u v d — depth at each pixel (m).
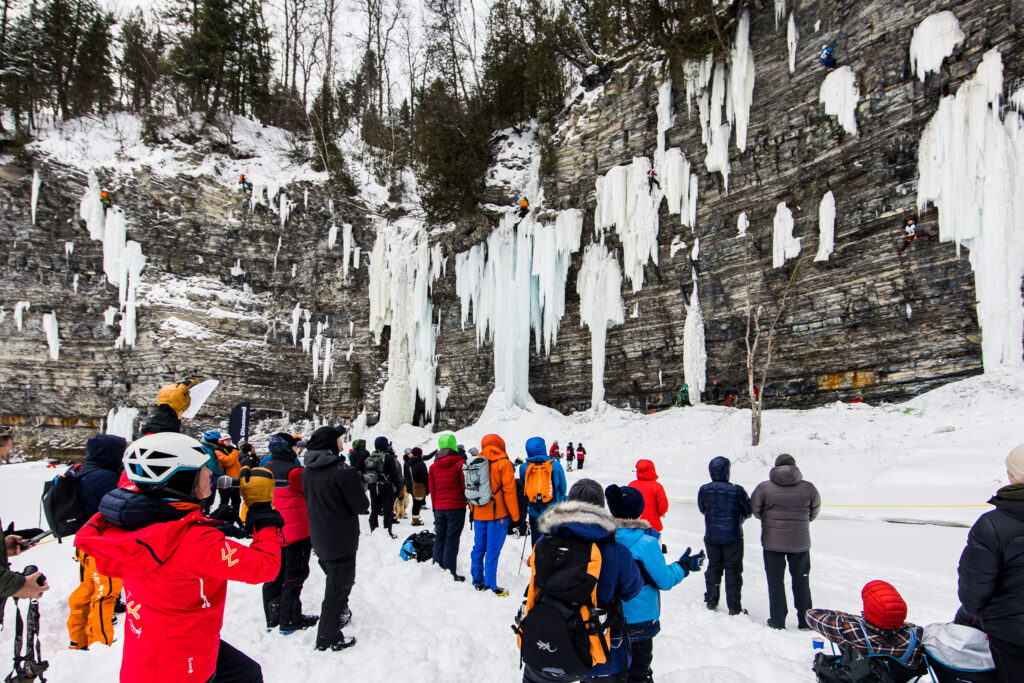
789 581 7.18
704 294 23.45
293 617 5.33
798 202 20.78
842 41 19.64
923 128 17.39
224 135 36.25
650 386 25.05
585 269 27.09
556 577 3.10
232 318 31.70
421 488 11.09
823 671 3.47
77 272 30.53
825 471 14.02
